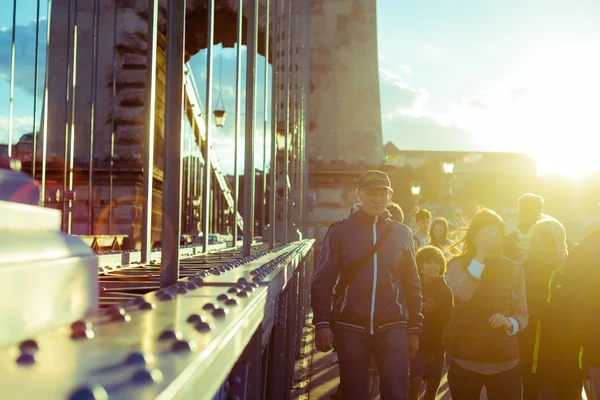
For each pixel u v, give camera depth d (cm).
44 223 76
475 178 8456
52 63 1474
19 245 67
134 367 60
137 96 1578
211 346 78
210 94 484
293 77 1245
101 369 60
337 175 1856
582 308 328
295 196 1365
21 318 64
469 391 346
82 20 1552
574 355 363
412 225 1897
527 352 382
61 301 75
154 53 351
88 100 1561
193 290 155
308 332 954
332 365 696
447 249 546
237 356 107
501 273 339
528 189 7969
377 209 339
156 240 1662
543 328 371
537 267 381
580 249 329
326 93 1906
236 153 583
